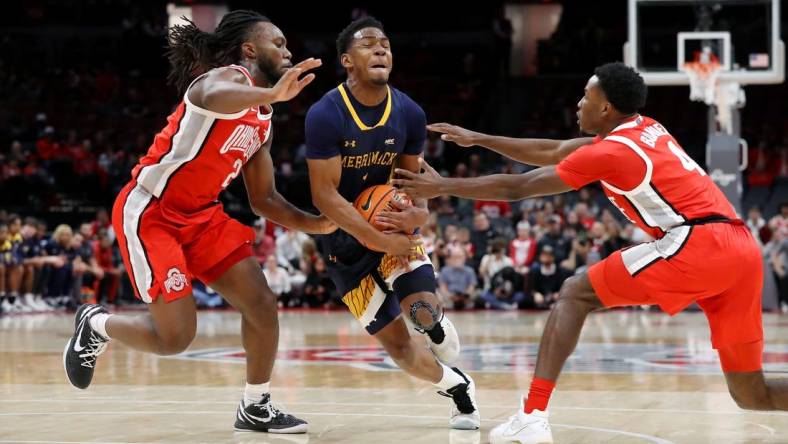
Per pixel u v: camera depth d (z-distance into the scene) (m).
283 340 10.60
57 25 27.67
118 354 9.07
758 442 4.35
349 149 4.95
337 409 5.51
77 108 24.55
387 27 28.58
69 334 11.70
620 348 9.43
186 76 5.12
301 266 17.64
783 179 20.64
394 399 5.93
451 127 4.99
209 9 26.52
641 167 4.30
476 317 14.75
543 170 4.43
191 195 4.76
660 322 13.62
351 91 4.96
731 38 14.77
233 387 6.55
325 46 27.17
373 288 5.07
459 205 19.53
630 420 4.99
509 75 26.17
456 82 26.08
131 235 4.72
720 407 5.46
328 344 10.08
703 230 4.24
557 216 17.20
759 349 4.34
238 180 20.11
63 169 20.95
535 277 16.55
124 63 25.94
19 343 10.36
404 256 4.94
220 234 4.84
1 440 4.43
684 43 14.83
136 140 23.39
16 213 19.92
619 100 4.47
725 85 14.73
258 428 4.75
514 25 27.06
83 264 17.39
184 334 4.68
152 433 4.67
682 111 23.67
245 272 4.84
